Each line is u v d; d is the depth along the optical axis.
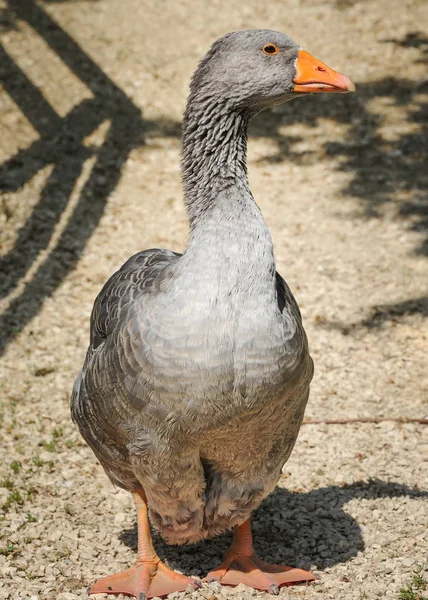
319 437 6.10
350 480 5.62
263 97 4.27
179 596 4.50
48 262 8.34
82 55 11.93
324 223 9.10
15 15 12.74
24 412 6.34
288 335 3.95
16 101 10.70
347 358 7.10
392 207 9.35
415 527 5.06
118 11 13.31
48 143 10.13
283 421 4.22
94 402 4.30
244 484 4.42
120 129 10.62
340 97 11.53
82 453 5.92
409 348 7.20
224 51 4.21
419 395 6.58
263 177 9.95
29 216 8.95
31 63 11.52
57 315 7.61
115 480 4.62
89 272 8.24
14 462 5.68
